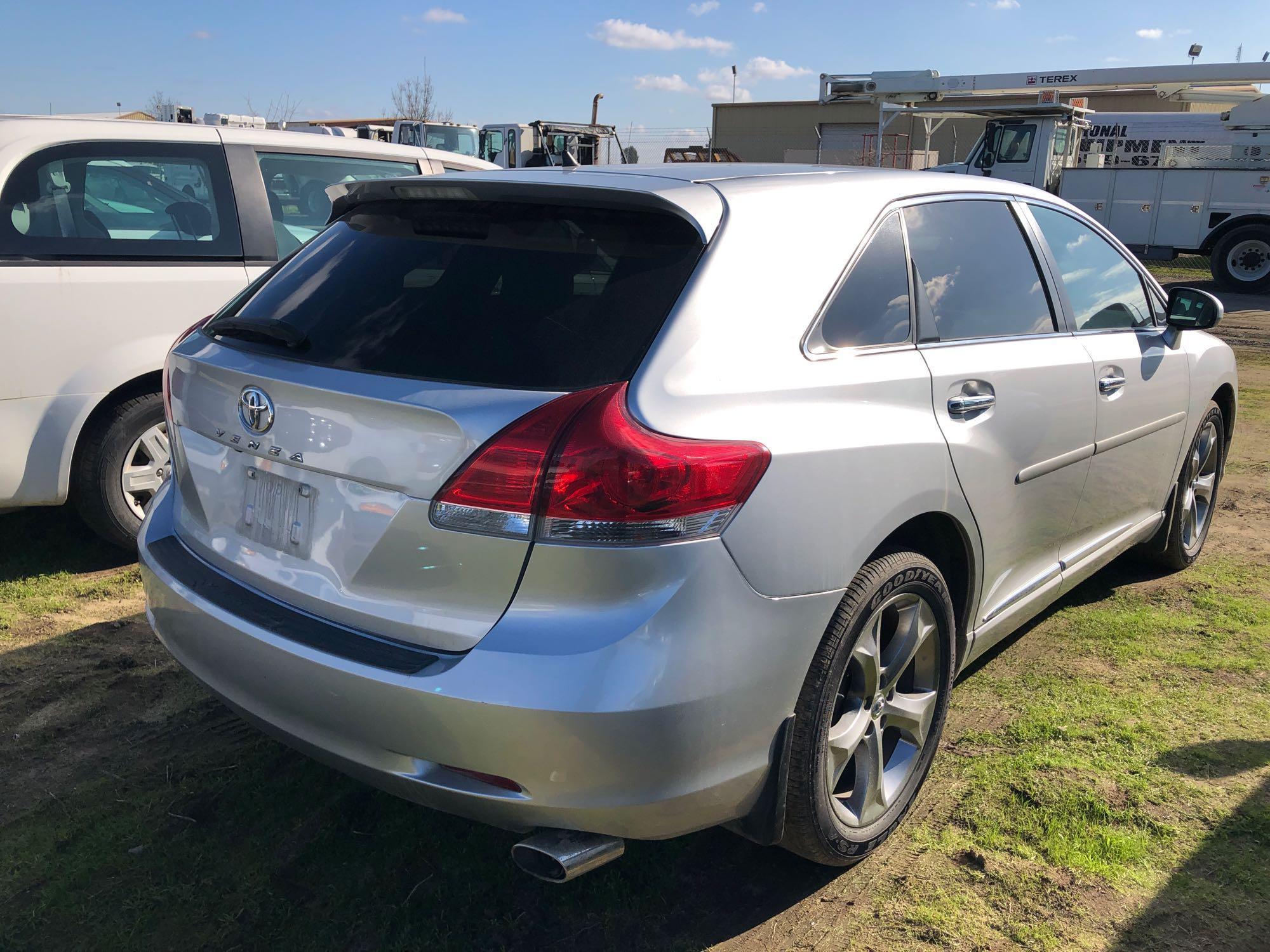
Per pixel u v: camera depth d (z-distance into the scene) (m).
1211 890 2.41
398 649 2.00
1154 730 3.11
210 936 2.25
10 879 2.42
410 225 2.49
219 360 2.41
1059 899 2.38
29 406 3.98
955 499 2.60
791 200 2.43
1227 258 17.92
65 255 4.07
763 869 2.51
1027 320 3.14
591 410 1.92
